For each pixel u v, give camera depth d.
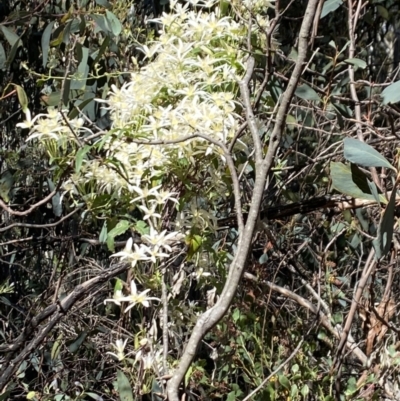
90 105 1.76
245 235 0.94
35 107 2.39
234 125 1.23
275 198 2.09
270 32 1.30
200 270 1.33
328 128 2.33
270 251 2.09
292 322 2.07
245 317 1.80
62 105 1.44
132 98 1.25
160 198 1.21
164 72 1.33
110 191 1.25
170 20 1.40
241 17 1.36
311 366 1.96
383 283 2.16
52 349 2.00
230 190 1.26
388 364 1.77
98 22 1.59
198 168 1.22
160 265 1.26
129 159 1.22
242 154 1.45
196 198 1.24
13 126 2.47
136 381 1.41
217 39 1.40
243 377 1.93
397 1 2.91
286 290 1.91
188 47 1.34
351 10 1.77
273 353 1.94
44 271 2.53
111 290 1.91
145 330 1.34
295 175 1.93
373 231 1.98
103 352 2.12
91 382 2.12
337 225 2.11
